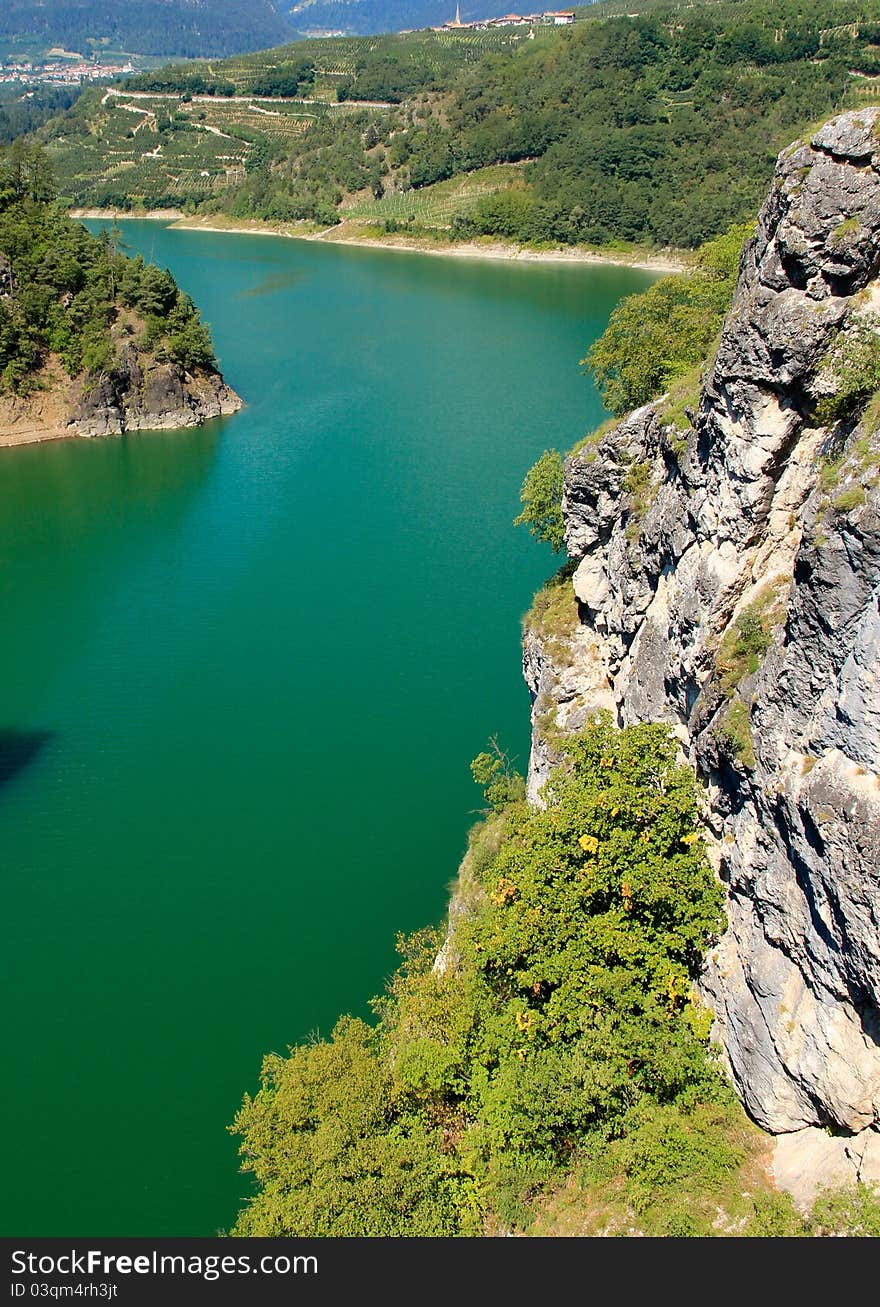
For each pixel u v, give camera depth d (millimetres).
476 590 74750
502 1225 25938
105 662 66688
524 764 54000
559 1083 25875
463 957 33250
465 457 102562
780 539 26469
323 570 79000
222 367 136625
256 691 62594
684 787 27906
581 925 27828
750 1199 22984
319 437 111000
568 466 41312
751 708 24969
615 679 39375
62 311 120562
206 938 44094
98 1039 39500
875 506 20375
